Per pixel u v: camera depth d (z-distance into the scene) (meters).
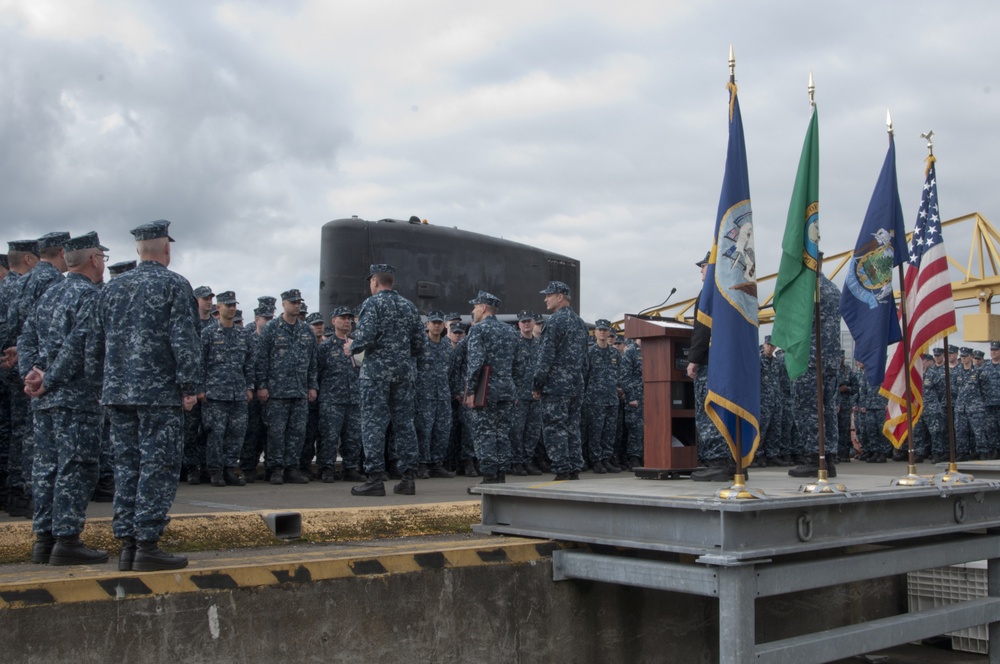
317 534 6.57
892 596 8.56
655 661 6.46
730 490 5.11
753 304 5.65
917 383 7.52
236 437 11.61
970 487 6.50
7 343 7.52
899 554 6.10
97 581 4.30
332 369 12.55
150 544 4.98
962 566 8.18
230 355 11.39
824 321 8.54
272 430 11.95
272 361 11.95
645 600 6.41
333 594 5.00
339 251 18.98
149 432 5.14
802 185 6.08
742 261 5.66
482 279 20.72
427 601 5.35
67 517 5.40
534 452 14.65
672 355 7.43
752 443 5.51
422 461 13.00
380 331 9.23
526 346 13.99
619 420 16.19
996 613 6.81
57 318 5.90
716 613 6.89
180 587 4.52
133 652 4.36
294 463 12.18
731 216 5.70
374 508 6.99
